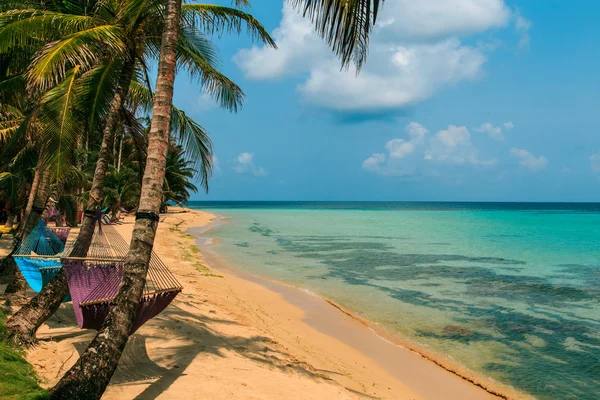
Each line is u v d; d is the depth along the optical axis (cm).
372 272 1841
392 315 1179
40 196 798
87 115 703
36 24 623
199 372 557
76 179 1841
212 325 829
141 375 526
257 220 5975
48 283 595
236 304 1113
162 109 471
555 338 1005
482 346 948
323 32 426
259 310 1108
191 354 622
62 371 493
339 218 6738
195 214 6531
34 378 452
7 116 1308
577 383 771
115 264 576
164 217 4759
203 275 1510
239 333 814
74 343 587
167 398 468
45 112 615
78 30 655
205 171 820
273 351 745
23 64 951
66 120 616
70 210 2030
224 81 775
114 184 3180
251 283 1519
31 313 564
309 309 1210
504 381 776
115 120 668
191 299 1031
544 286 1597
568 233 4003
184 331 724
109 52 637
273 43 758
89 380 400
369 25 416
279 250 2538
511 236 3669
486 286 1587
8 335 538
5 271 939
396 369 813
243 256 2248
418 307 1272
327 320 1107
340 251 2525
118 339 425
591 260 2266
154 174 466
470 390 738
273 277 1681
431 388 738
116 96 668
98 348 416
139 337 667
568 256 2408
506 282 1664
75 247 620
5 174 1647
